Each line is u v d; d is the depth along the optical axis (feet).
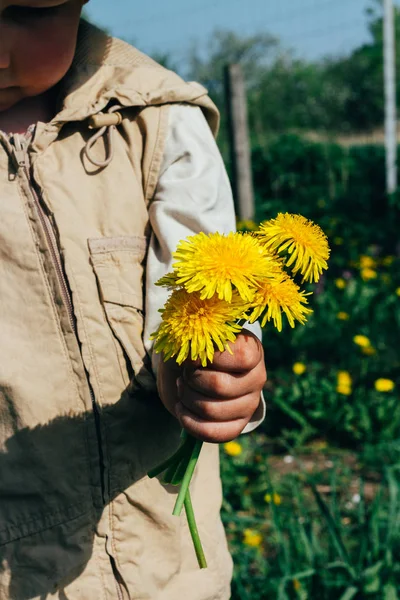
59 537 2.01
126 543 2.03
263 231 1.65
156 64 2.21
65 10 1.94
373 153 14.35
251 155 14.16
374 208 12.61
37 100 2.11
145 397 2.03
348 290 7.61
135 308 2.01
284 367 6.53
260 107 23.86
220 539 2.25
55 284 1.98
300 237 1.62
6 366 1.97
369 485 4.76
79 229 2.00
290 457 5.23
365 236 10.95
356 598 3.16
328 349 6.78
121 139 2.09
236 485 4.62
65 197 2.00
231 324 1.57
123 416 2.01
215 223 2.02
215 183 2.07
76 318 1.97
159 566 2.07
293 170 14.02
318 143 14.74
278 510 3.73
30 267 1.98
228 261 1.53
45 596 2.00
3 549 2.01
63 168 2.02
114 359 1.99
